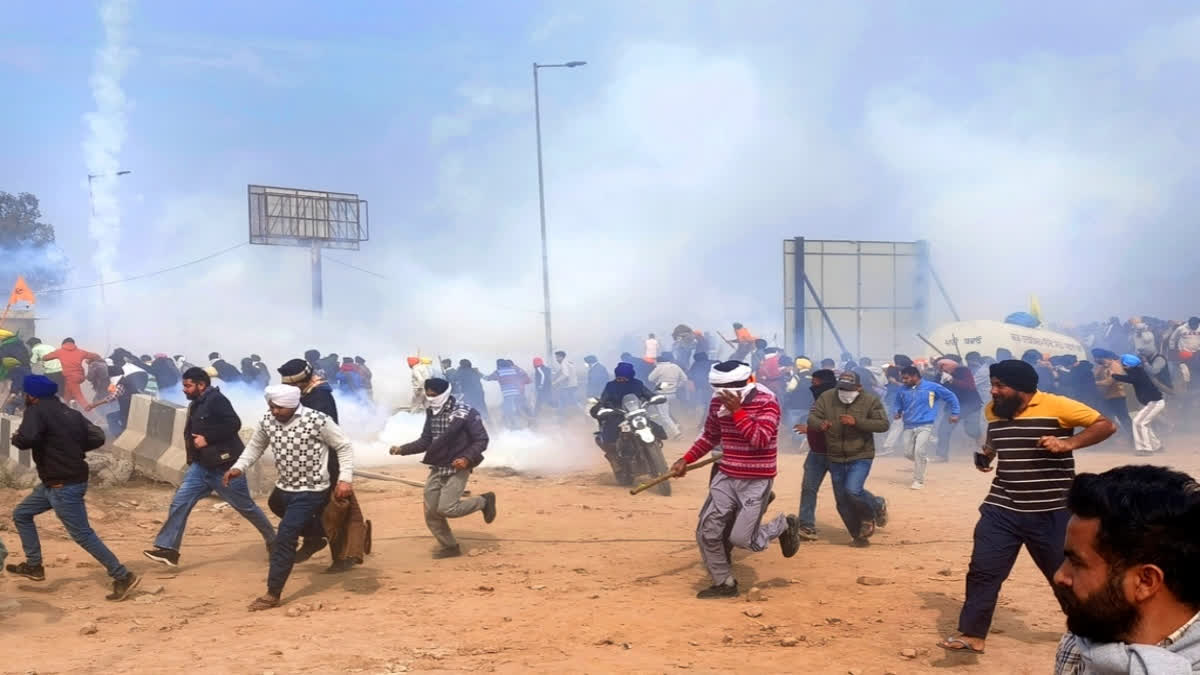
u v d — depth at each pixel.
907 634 6.96
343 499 8.39
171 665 6.35
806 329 25.36
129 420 14.91
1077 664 2.01
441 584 8.70
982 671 6.15
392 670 6.22
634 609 7.66
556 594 8.24
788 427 20.72
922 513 12.24
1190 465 16.08
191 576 9.08
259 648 6.73
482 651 6.62
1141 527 1.87
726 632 7.01
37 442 7.94
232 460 8.96
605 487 14.55
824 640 6.82
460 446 9.68
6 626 7.35
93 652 6.67
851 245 26.05
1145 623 1.92
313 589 8.59
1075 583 1.97
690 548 10.22
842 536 10.84
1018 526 6.35
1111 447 18.67
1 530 10.71
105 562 8.12
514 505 13.01
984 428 20.44
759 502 7.89
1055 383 19.78
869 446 10.09
